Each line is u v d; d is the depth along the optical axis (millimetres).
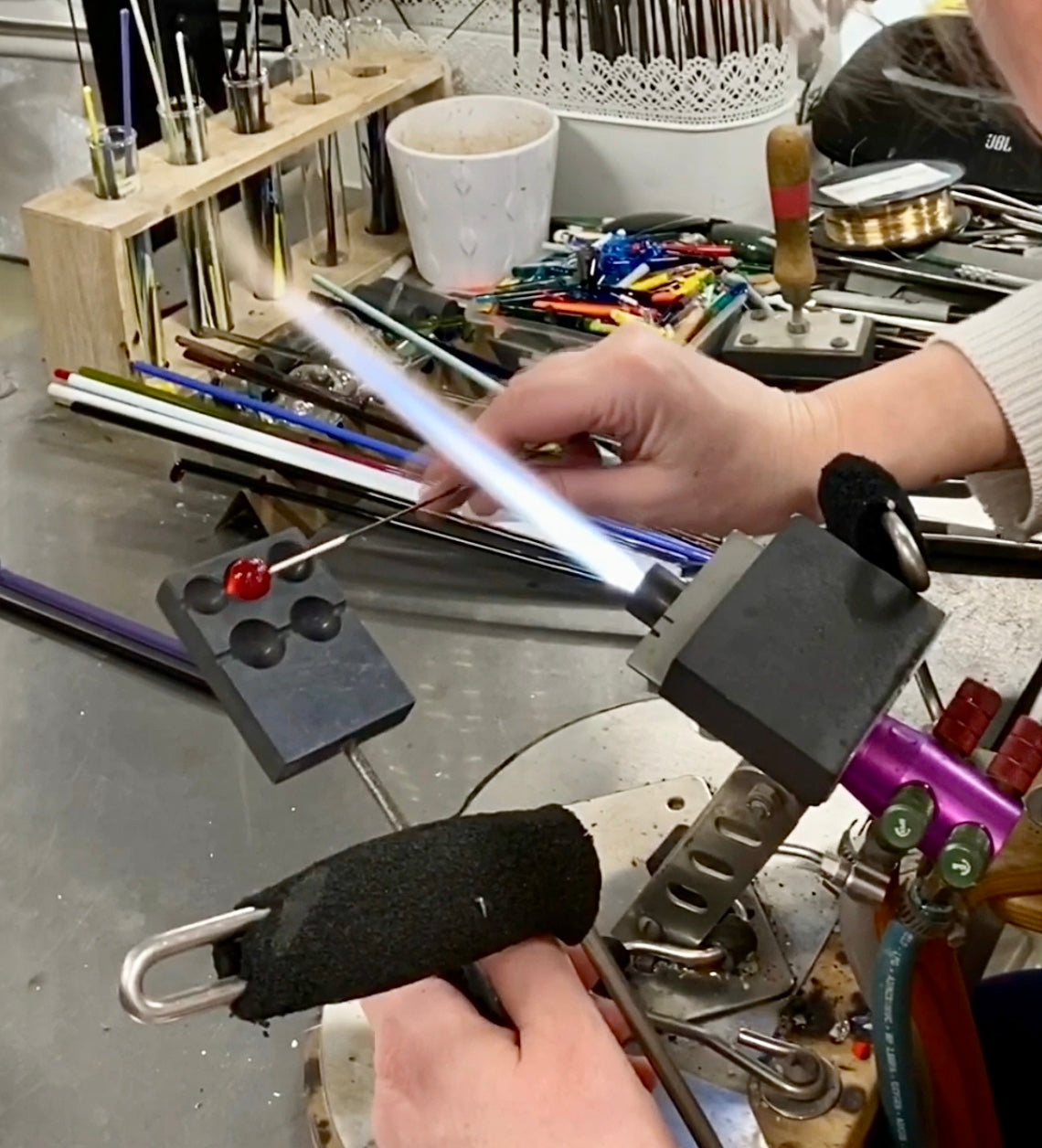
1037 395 716
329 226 1078
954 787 432
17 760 702
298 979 364
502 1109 396
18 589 797
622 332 724
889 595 426
